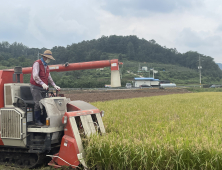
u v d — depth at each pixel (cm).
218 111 1219
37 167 551
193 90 6644
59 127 534
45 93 573
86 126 530
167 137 527
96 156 484
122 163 447
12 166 560
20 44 15725
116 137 536
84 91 4469
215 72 15488
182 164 423
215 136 561
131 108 1345
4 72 570
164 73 14050
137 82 8600
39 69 571
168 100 2202
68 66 812
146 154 434
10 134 533
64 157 498
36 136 540
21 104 553
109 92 4503
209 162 412
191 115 1028
